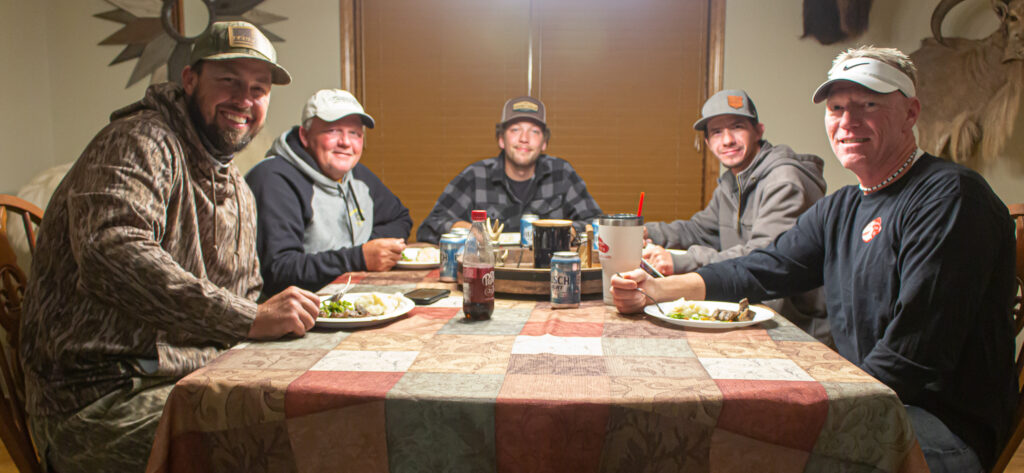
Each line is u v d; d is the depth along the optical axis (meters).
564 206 3.21
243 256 1.59
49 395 1.30
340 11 3.84
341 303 1.29
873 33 3.83
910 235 1.30
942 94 3.54
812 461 0.88
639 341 1.14
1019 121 3.32
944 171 1.33
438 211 3.07
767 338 1.16
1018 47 3.27
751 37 3.90
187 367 1.36
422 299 1.45
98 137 1.31
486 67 4.02
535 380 0.93
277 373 0.95
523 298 1.52
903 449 0.88
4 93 3.31
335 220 2.35
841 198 1.57
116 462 1.27
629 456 0.86
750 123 2.46
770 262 1.58
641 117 4.06
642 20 4.00
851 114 1.42
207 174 1.47
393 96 4.03
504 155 3.22
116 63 3.74
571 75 4.03
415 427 0.86
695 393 0.87
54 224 1.32
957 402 1.27
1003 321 1.29
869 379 0.93
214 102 1.45
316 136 2.36
